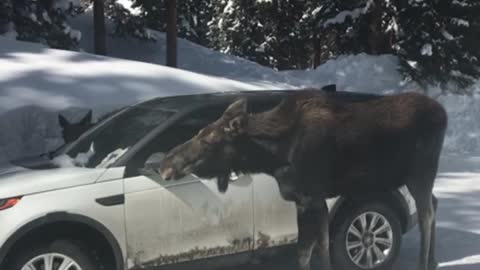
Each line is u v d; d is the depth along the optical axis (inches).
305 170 179.0
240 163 179.3
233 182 192.5
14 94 390.6
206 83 480.1
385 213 217.2
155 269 181.2
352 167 184.2
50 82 424.8
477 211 327.6
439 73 699.4
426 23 700.0
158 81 460.8
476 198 362.3
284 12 1299.2
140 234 177.9
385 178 192.1
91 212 170.2
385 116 190.2
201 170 176.2
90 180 173.6
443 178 433.1
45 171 178.9
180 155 173.9
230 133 175.9
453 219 309.4
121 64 509.7
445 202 351.3
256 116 181.5
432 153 199.9
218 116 201.0
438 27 698.8
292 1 1272.1
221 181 187.8
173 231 182.5
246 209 194.1
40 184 168.7
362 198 212.4
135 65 511.2
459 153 574.6
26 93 395.2
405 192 221.8
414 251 253.4
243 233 194.1
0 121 353.4
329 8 834.8
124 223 175.5
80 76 451.8
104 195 172.9
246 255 196.1
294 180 180.9
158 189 180.5
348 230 211.2
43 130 364.8
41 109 372.8
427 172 199.8
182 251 184.5
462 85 693.3
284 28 1359.5
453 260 236.7
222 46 1491.1
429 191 201.9
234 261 194.7
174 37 957.2
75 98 397.1
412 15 716.7
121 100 405.4
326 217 183.2
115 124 209.2
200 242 187.2
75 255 169.8
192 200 185.0
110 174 176.7
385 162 189.6
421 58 704.4
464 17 696.4
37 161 203.3
